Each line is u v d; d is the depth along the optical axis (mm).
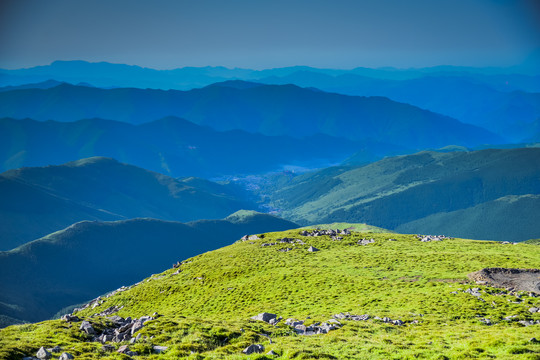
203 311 87250
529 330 45500
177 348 40938
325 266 106062
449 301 64875
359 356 37156
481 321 54125
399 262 102312
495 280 77875
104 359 37906
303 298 80562
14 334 47312
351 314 61469
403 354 37219
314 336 46719
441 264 96000
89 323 50000
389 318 56219
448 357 35781
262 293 89750
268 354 37500
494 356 34938
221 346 42594
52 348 40375
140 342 43812
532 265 92125
